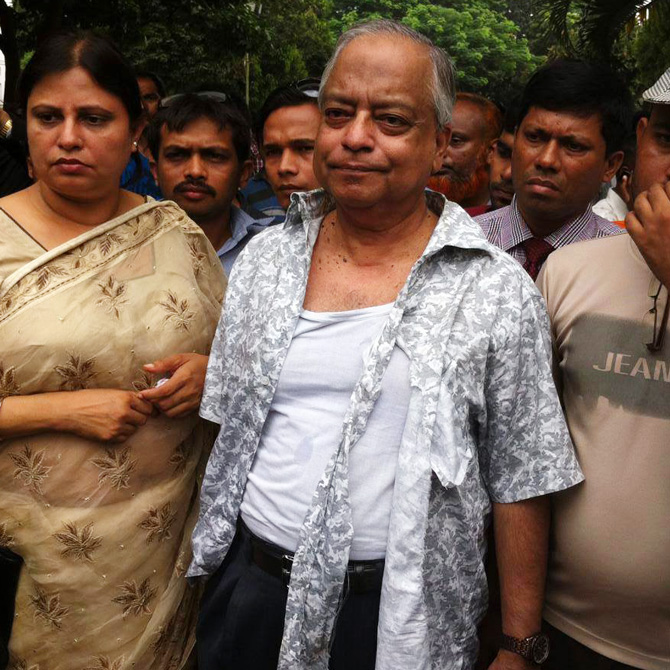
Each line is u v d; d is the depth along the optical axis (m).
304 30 27.31
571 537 1.70
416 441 1.54
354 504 1.60
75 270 1.92
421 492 1.53
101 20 11.74
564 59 2.34
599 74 2.27
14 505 1.95
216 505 1.85
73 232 1.99
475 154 3.22
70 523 1.94
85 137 1.87
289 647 1.64
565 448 1.65
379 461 1.59
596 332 1.70
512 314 1.59
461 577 1.66
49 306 1.88
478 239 1.62
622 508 1.63
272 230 1.87
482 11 44.19
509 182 2.94
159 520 2.04
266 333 1.69
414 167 1.61
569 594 1.74
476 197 3.35
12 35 9.92
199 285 2.18
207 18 13.18
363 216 1.67
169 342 2.01
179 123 2.73
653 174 1.69
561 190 2.30
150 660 2.08
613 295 1.70
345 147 1.59
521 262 2.48
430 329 1.57
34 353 1.87
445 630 1.66
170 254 2.08
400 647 1.55
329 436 1.63
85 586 1.98
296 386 1.67
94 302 1.92
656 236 1.53
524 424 1.66
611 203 3.51
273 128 2.93
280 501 1.69
